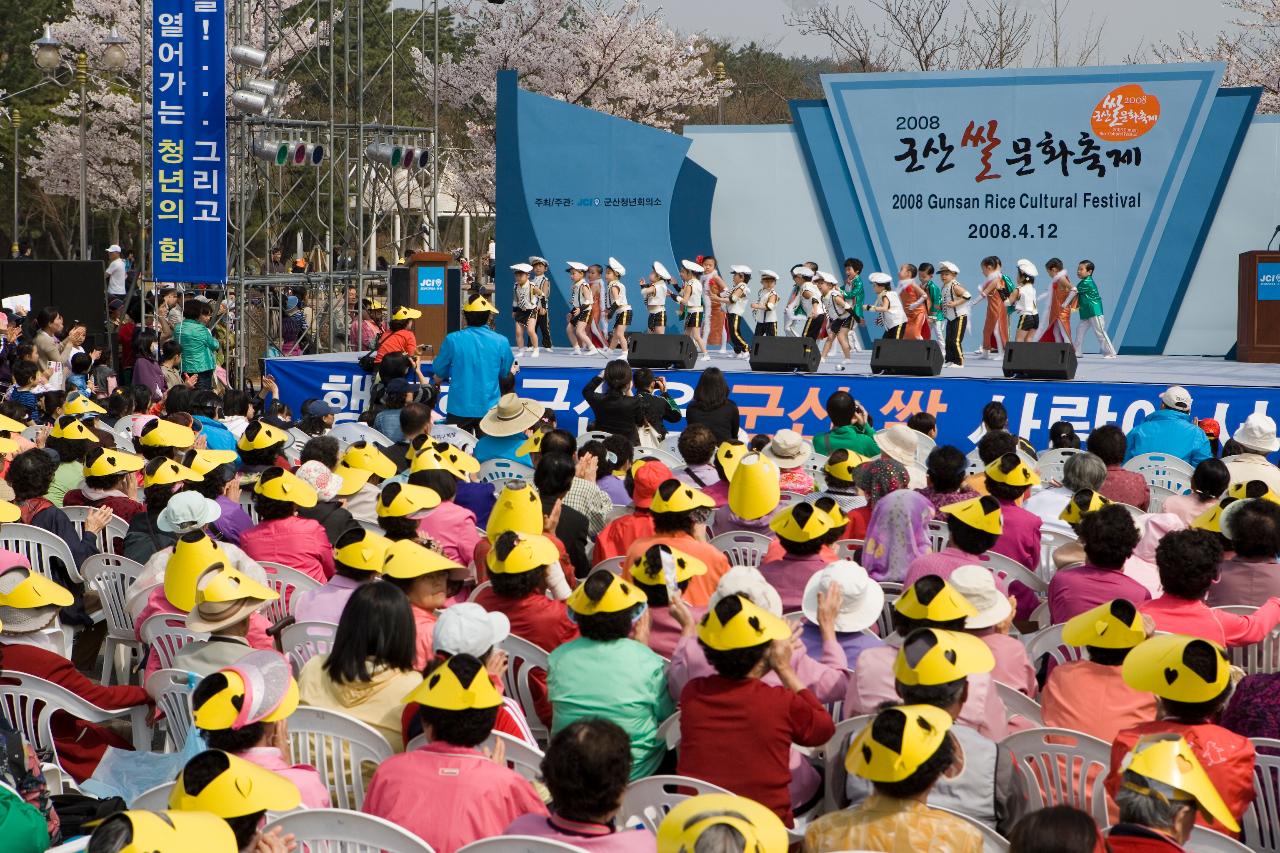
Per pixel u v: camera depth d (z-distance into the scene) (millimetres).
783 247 23141
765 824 2732
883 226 22250
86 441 8617
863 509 7438
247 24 23031
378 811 3793
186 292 22469
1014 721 4945
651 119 42219
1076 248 21469
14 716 5180
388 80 42844
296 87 37719
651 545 5469
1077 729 4582
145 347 16281
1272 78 35438
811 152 22781
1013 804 4270
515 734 4676
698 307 20062
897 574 6625
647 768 4672
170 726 5219
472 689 3799
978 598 5148
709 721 4238
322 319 26734
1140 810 3275
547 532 6941
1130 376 16484
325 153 22500
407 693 4555
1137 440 10961
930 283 19656
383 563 5527
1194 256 21250
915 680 3934
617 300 20500
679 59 41688
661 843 2760
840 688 4824
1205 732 3990
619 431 10898
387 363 12227
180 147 17562
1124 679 4117
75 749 5312
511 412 10398
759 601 4938
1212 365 18594
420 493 6027
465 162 43906
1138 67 20859
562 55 40406
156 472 7086
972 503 5914
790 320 19984
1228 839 3701
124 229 52469
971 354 21422
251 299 24422
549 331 22203
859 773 3389
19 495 7215
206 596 5000
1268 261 18609
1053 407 15438
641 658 4680
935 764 3332
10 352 15336
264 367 17922
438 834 3703
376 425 11578
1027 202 21594
